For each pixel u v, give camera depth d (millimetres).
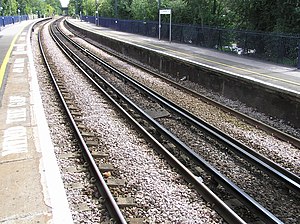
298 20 20984
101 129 9789
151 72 19422
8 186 5715
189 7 32375
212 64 18422
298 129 10672
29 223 4766
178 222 5562
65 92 13992
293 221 5980
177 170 7402
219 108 12570
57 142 8688
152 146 8672
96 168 6930
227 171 7664
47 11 167875
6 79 14344
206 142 9328
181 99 13852
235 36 24453
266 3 23109
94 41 40750
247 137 9641
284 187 7074
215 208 6008
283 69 17266
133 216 5730
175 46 27500
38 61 21969
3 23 55719
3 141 7613
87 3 96750
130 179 6953
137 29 41906
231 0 25422
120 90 15273
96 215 5617
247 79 12773
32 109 10062
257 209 5934
